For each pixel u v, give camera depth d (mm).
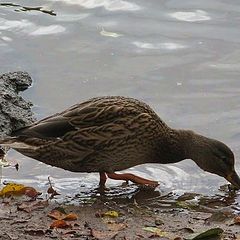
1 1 19016
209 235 10633
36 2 18969
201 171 13203
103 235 10547
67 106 14883
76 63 16484
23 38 17438
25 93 15406
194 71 16188
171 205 11938
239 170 13156
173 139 13016
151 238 10539
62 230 10688
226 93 15391
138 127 12609
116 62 16531
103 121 12438
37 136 12258
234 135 14008
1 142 12305
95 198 12086
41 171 12914
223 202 12102
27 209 11375
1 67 16266
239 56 16750
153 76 15961
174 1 19062
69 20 18172
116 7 18750
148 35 17578
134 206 11836
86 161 12508
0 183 12438
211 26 17984
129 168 13148
